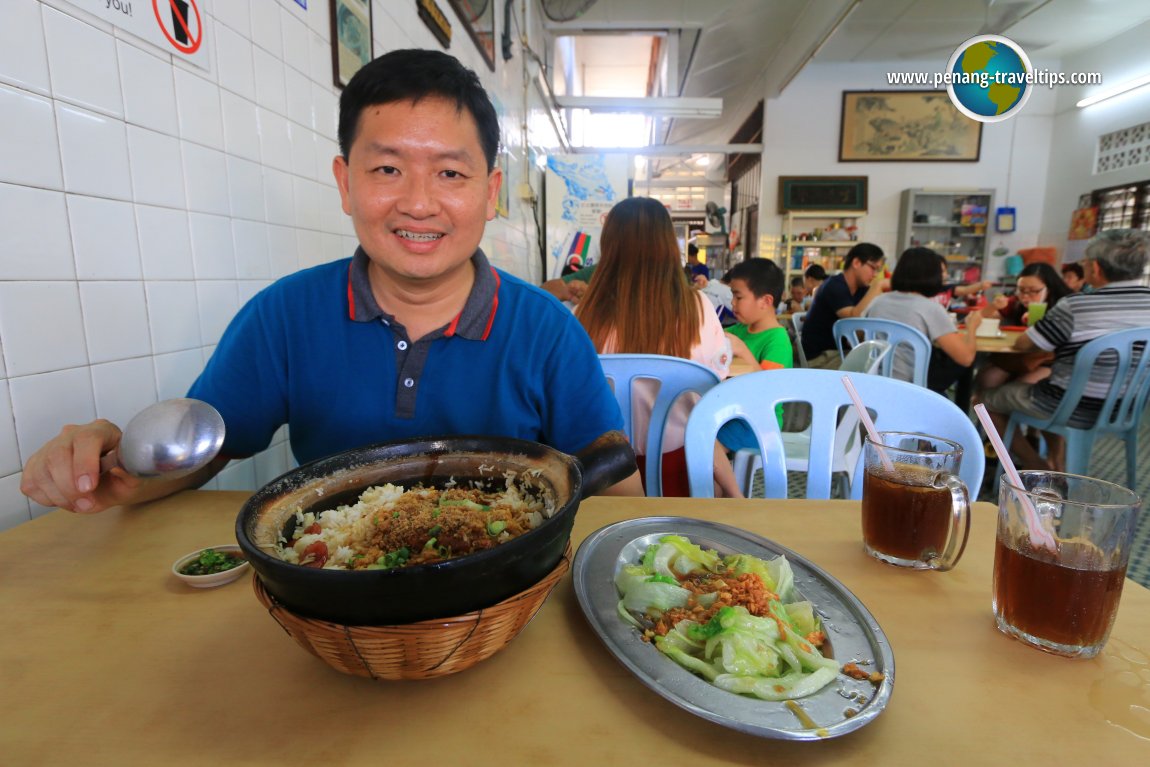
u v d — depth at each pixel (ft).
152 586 2.34
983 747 1.60
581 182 17.10
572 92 26.37
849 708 1.67
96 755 1.55
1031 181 26.86
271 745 1.59
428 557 1.87
